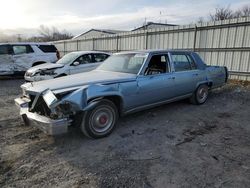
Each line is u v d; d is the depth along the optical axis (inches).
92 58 358.9
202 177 108.2
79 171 114.7
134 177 108.7
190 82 221.0
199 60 239.6
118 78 163.8
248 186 101.3
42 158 128.3
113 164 120.8
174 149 137.9
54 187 101.8
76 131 165.2
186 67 221.8
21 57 455.8
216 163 121.1
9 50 447.5
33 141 151.0
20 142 149.6
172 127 175.8
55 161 124.9
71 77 171.2
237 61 375.9
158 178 107.7
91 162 123.3
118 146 142.4
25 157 129.5
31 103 154.6
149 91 180.4
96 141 149.9
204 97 245.9
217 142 148.0
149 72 184.4
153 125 180.1
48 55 485.4
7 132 167.0
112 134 161.2
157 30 490.3
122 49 593.3
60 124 132.5
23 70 461.1
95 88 146.5
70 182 105.3
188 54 227.6
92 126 148.3
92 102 145.3
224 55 391.5
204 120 192.7
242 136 157.9
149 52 191.8
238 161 123.1
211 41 404.8
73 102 136.6
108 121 157.0
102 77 166.4
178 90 209.6
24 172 114.0
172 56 207.9
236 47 372.5
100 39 672.4
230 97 278.4
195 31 423.8
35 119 138.8
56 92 137.9
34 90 146.6
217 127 175.9
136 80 171.3
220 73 264.2
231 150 136.4
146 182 104.7
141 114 207.9
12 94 311.6
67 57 362.3
